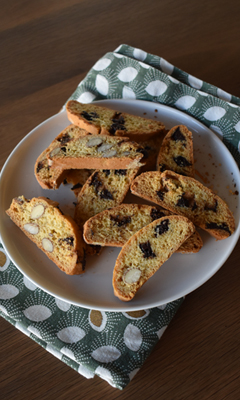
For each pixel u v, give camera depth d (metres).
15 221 0.34
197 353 0.30
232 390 0.28
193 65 0.43
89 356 0.30
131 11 0.49
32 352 0.31
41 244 0.33
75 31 0.48
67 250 0.32
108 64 0.41
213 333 0.30
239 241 0.33
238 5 0.47
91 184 0.35
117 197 0.34
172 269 0.32
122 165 0.34
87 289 0.32
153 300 0.30
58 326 0.31
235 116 0.37
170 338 0.30
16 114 0.42
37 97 0.43
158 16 0.48
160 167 0.35
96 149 0.34
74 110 0.37
